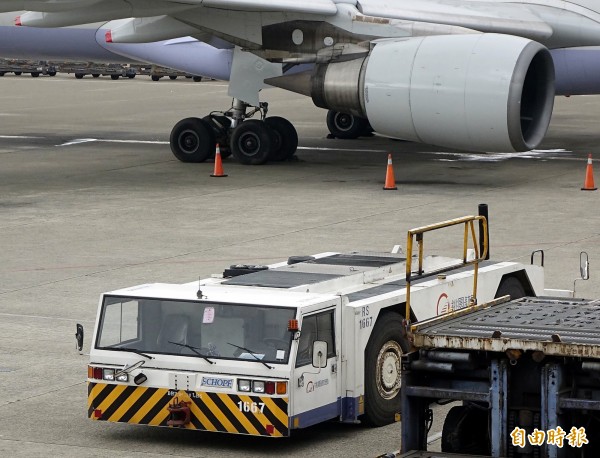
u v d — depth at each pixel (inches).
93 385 1419.8
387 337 1489.9
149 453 1363.2
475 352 1249.4
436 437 1423.5
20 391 1594.5
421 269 1418.6
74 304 2049.7
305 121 5265.8
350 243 2480.3
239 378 1348.4
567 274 2182.6
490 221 2723.9
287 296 1409.9
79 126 5137.8
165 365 1387.8
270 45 3511.3
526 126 3378.4
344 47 3444.9
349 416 1432.1
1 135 4763.8
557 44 3700.8
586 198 3041.3
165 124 5196.9
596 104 6279.5
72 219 2832.2
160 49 4232.3
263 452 1371.8
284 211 2891.2
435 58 3243.1
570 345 1182.3
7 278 2249.0
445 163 3752.5
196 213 2886.3
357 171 3572.8
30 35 4357.8
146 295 1417.3
